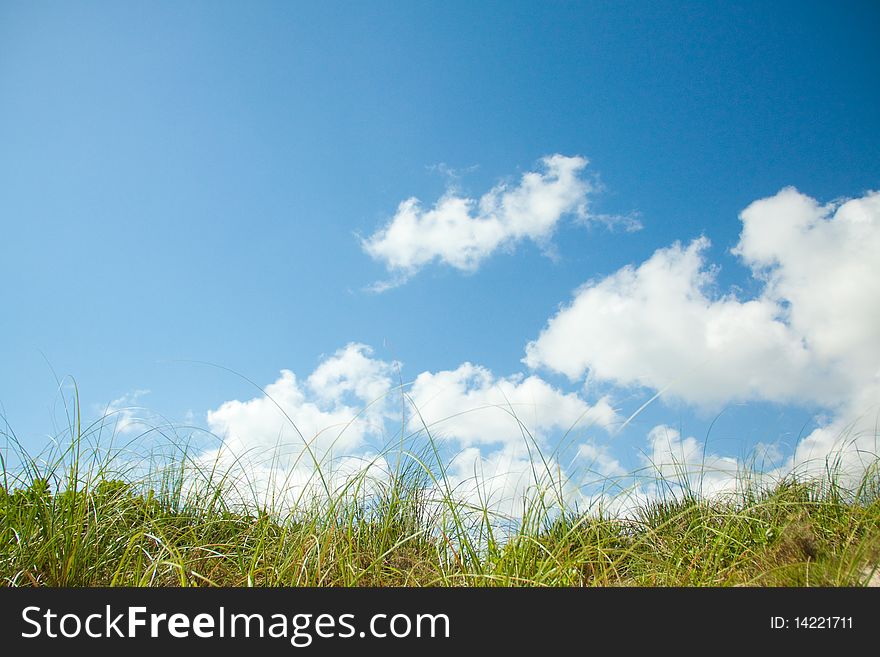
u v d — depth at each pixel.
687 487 4.53
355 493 4.12
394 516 4.33
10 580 3.25
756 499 4.50
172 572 3.53
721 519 4.26
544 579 3.36
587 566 3.79
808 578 3.26
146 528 3.79
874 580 3.16
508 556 3.59
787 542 3.70
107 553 3.65
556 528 4.00
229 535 4.30
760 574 3.38
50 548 3.39
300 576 3.45
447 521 3.97
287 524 3.92
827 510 4.21
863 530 3.68
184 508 4.46
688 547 4.01
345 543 3.81
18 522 3.60
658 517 4.48
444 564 3.74
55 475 3.84
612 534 4.01
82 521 3.60
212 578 3.60
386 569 3.73
